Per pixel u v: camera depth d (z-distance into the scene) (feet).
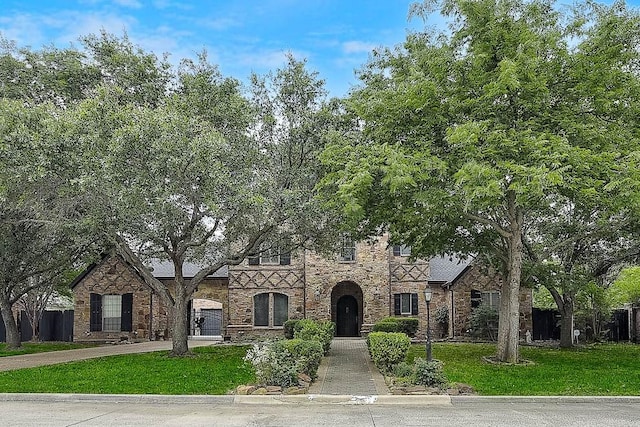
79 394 49.78
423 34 64.23
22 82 74.23
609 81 59.36
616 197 55.01
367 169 56.29
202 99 69.31
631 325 115.75
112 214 64.80
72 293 124.26
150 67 73.41
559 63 58.90
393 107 61.31
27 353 88.94
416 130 61.31
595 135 55.98
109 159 57.88
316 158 69.56
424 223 67.10
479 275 108.78
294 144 71.61
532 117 58.44
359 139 65.98
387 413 42.22
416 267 112.78
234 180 63.72
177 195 65.41
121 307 114.52
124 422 38.78
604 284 114.62
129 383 54.54
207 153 60.03
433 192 56.54
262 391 49.29
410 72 61.82
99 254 96.48
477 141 54.95
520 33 58.03
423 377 51.39
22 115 59.52
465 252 78.84
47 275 107.86
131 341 110.93
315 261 111.55
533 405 46.19
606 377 56.59
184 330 76.48
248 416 41.04
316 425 37.35
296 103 73.10
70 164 59.67
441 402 47.24
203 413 42.60
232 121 69.41
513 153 53.88
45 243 91.66
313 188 69.21
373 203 63.62
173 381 55.26
